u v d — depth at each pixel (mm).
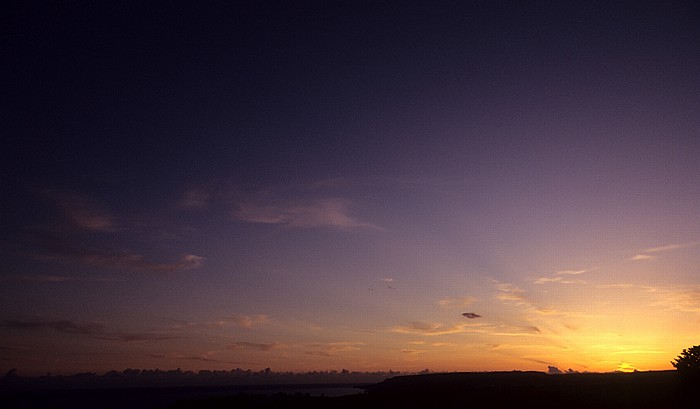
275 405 52812
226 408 55938
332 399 54812
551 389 48875
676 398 36875
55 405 103750
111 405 98562
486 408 40969
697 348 41969
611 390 43094
